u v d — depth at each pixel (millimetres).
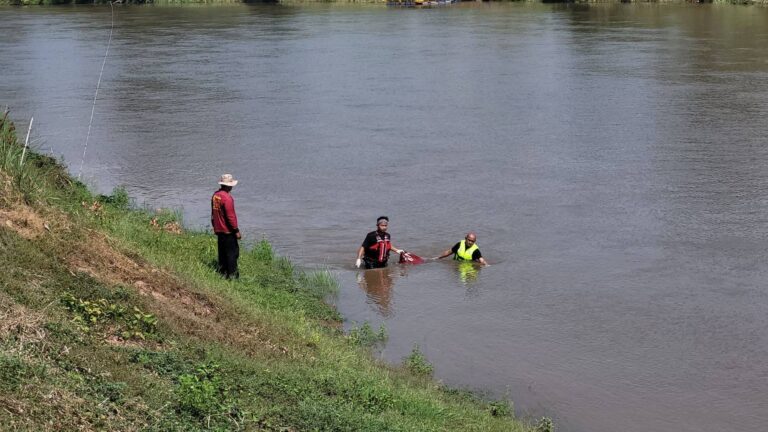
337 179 24156
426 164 25953
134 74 44031
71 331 8680
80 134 29156
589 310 15086
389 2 93750
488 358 13117
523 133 30359
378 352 13156
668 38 60438
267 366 10234
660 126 31156
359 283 16438
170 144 28109
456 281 16578
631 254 18062
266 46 57344
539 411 11453
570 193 22766
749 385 12359
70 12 83000
